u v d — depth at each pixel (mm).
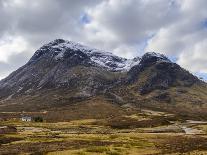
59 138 125000
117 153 83438
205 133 163375
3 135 134875
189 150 88312
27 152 87062
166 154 81312
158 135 142000
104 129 198250
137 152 86000
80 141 114000
